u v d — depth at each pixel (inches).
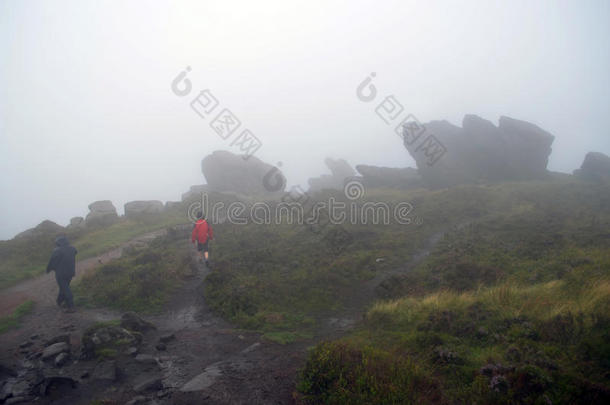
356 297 396.8
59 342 261.3
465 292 350.6
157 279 418.6
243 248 569.3
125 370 221.0
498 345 233.5
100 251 639.8
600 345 202.8
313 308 364.5
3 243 696.4
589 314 244.1
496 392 172.6
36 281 489.1
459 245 547.2
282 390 195.3
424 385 185.0
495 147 1354.6
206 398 186.9
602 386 166.6
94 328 258.4
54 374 211.8
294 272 454.3
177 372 221.3
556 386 170.1
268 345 268.2
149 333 295.0
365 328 302.8
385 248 576.4
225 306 354.6
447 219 783.1
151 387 199.3
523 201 934.4
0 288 463.5
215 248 574.6
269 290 398.0
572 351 207.8
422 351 232.4
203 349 262.5
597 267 365.7
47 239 698.8
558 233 554.9
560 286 325.1
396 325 298.4
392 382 182.9
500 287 337.4
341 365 197.5
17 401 185.9
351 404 171.0
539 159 1392.7
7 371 219.1
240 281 419.5
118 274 451.2
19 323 323.3
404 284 410.0
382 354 214.8
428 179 1382.9
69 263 357.7
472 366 205.5
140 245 641.6
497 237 581.3
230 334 295.6
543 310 273.0
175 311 359.6
